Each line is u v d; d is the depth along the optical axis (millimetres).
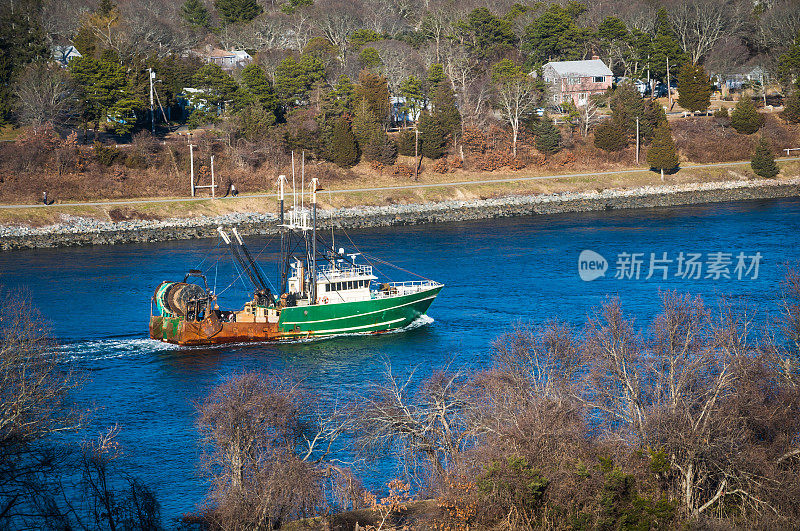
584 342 61938
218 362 85000
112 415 69875
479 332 92688
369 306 93750
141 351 88375
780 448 48688
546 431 47219
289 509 46844
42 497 52656
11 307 85438
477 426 51312
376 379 77250
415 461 53219
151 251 144750
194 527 48594
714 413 49469
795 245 133500
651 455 45469
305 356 86562
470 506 43438
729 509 46031
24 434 55031
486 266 126562
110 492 54688
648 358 56719
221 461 50000
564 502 43406
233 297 110938
